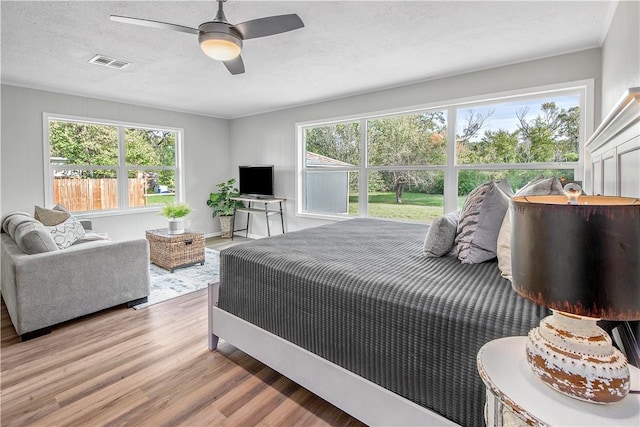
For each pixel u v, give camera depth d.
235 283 2.04
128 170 5.09
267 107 5.41
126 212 5.01
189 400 1.73
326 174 5.09
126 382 1.87
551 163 3.22
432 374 1.22
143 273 3.01
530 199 0.88
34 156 4.08
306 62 3.26
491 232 1.64
